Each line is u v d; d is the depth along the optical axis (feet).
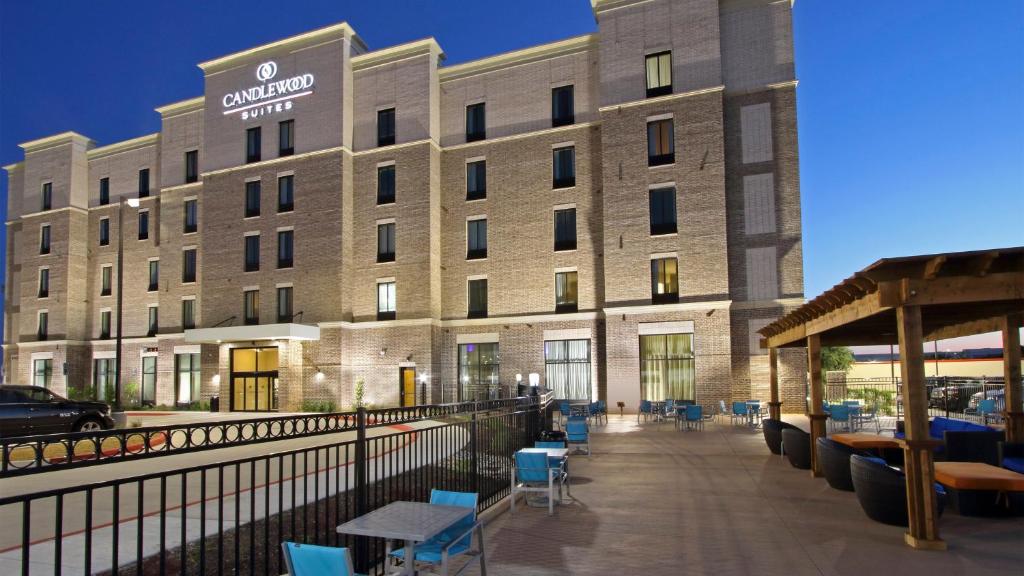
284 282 112.57
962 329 40.55
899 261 22.90
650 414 86.17
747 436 60.03
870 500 26.76
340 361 106.32
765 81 94.38
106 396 129.80
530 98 106.42
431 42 109.40
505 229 105.91
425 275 105.81
